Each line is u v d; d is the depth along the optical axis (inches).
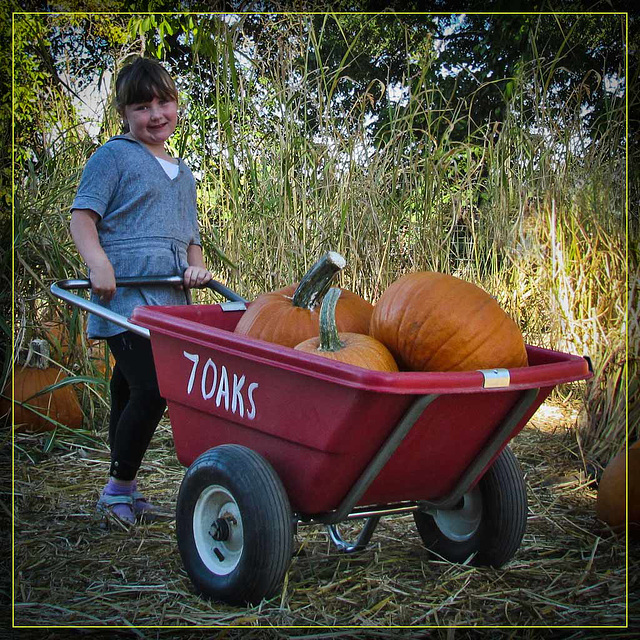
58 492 122.1
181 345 86.7
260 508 77.0
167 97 109.7
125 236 108.3
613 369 138.4
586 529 107.1
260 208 174.2
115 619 78.0
